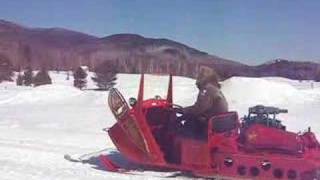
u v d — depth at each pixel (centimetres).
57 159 1072
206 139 888
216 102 906
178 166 920
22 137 1445
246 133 864
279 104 2766
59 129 1728
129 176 918
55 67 10681
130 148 952
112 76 6022
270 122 902
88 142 1341
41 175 916
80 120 2058
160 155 930
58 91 3369
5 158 1070
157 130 955
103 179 891
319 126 1933
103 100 3088
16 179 885
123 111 949
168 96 984
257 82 2970
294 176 829
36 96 3284
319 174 828
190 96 3083
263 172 845
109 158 1088
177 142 930
